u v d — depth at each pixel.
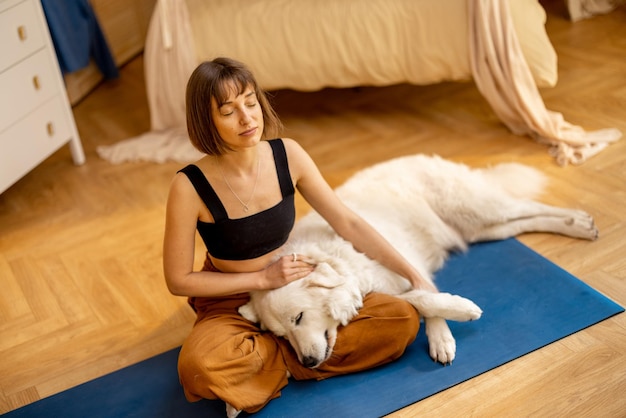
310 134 3.84
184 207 2.01
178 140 3.88
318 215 2.38
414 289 2.20
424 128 3.73
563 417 1.93
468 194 2.63
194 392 2.00
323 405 2.08
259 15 3.63
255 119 1.92
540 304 2.37
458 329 2.31
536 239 2.71
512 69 3.32
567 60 4.20
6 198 3.60
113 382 2.32
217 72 1.87
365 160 3.50
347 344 2.11
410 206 2.57
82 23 4.47
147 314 2.63
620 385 2.00
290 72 3.69
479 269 2.59
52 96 3.58
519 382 2.07
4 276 2.96
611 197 2.91
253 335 2.09
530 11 3.35
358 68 3.61
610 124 3.46
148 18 5.48
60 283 2.87
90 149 4.01
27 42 3.37
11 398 2.31
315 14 3.57
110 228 3.22
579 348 2.16
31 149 3.47
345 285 2.04
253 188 2.06
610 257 2.56
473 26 3.35
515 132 3.53
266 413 2.08
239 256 2.12
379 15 3.49
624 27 4.51
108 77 4.93
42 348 2.53
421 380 2.12
